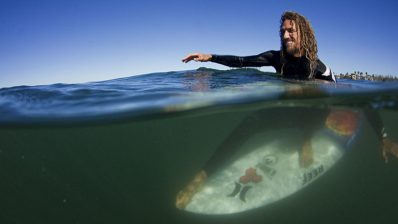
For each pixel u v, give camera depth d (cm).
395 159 232
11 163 304
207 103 145
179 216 163
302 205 180
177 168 270
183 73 279
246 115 216
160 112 150
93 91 199
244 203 144
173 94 167
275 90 146
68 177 267
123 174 260
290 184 150
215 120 256
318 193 198
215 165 167
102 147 297
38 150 299
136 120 177
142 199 211
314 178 151
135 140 297
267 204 143
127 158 295
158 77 267
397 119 251
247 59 189
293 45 171
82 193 238
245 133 178
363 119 175
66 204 222
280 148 165
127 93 182
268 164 160
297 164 158
